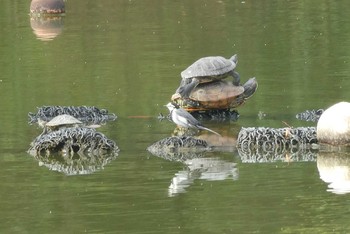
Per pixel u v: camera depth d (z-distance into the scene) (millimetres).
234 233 29031
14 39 71375
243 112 47219
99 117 46500
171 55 62781
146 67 58719
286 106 47969
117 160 38656
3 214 31562
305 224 29656
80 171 37031
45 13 84312
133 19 80250
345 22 74938
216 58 47281
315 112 45500
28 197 33531
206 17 80250
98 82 54656
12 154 39906
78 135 40188
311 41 66938
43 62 61500
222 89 46375
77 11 86438
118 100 50188
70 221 30609
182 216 30812
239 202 32219
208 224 29969
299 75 55281
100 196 33406
